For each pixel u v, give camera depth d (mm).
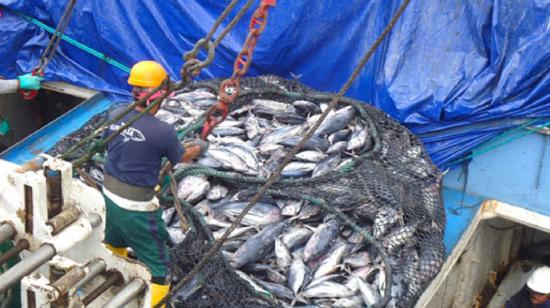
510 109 7922
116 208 5148
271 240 6551
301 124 8062
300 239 6664
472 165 8336
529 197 8164
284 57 8953
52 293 3531
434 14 8312
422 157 7633
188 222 6512
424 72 8289
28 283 3572
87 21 9586
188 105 8336
